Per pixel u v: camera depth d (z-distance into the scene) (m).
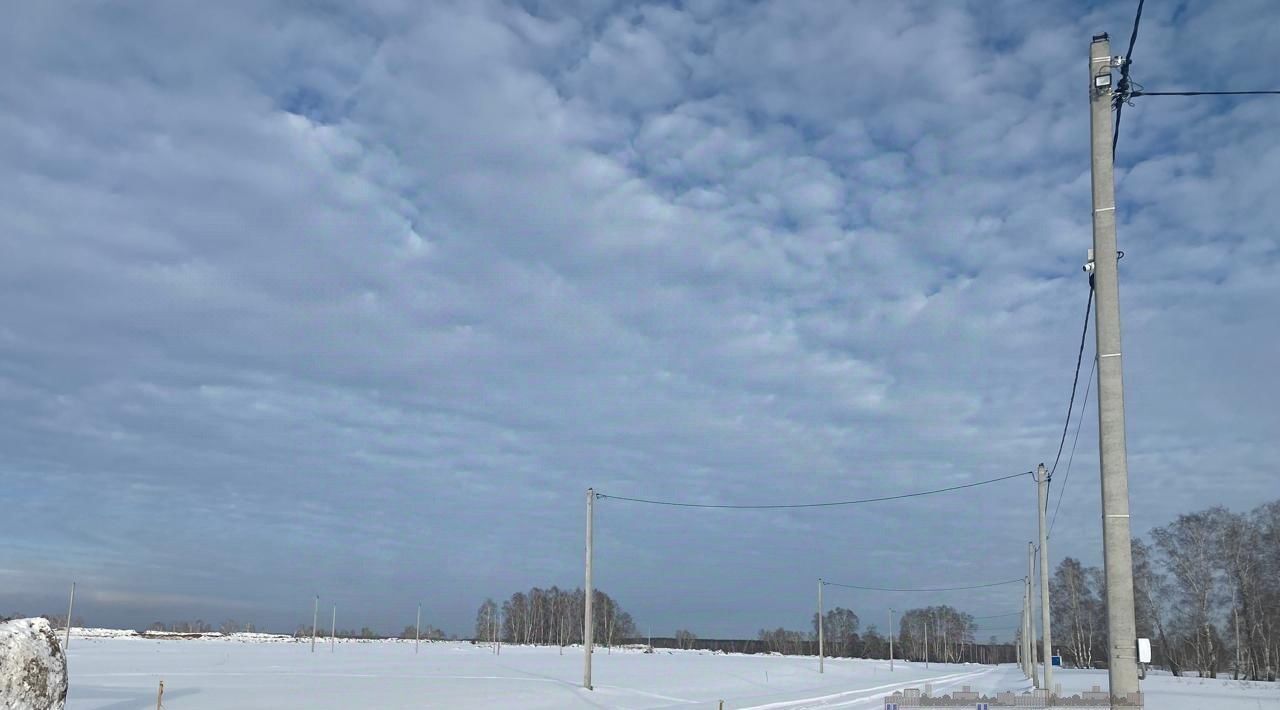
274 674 51.72
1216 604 82.38
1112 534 14.06
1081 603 119.06
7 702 12.41
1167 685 62.03
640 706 41.41
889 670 104.44
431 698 37.72
